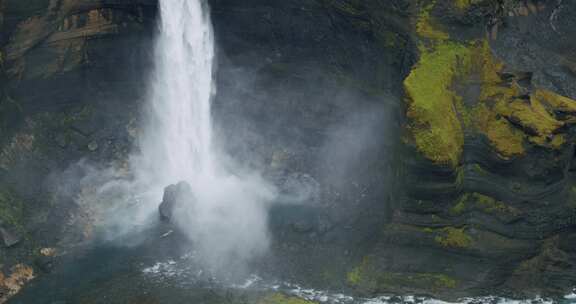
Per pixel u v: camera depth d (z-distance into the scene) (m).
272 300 48.62
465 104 50.62
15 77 58.25
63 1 58.72
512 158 48.62
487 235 49.38
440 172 47.59
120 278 52.00
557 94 55.94
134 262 53.91
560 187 49.44
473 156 49.56
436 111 48.22
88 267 53.56
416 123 47.91
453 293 48.97
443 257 49.50
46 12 58.03
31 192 58.34
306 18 60.50
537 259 49.59
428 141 47.41
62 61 61.38
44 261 53.62
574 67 60.75
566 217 49.50
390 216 50.94
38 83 60.72
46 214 57.62
